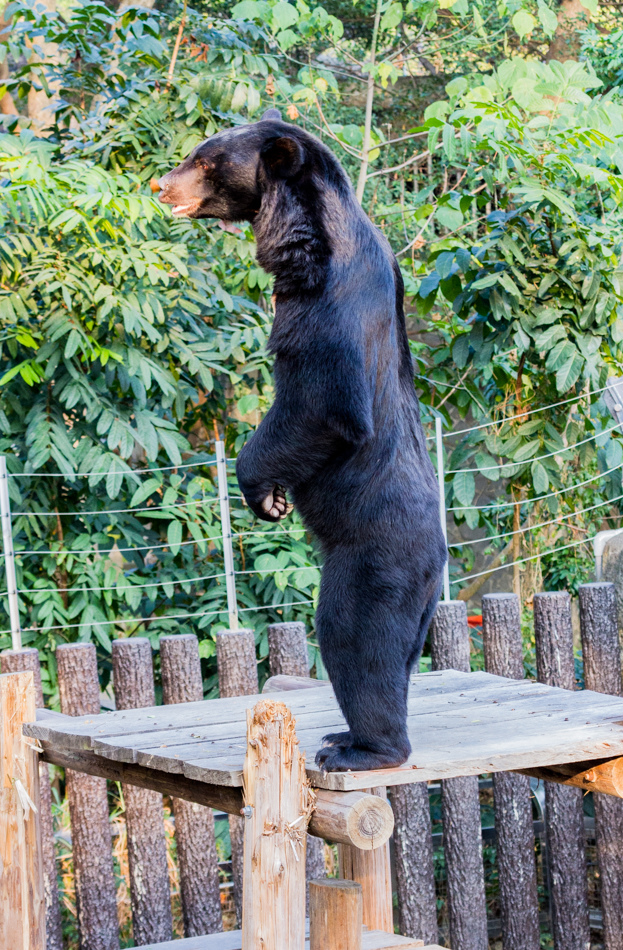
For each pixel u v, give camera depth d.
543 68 7.10
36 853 4.49
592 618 6.39
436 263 7.30
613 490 8.54
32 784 4.51
